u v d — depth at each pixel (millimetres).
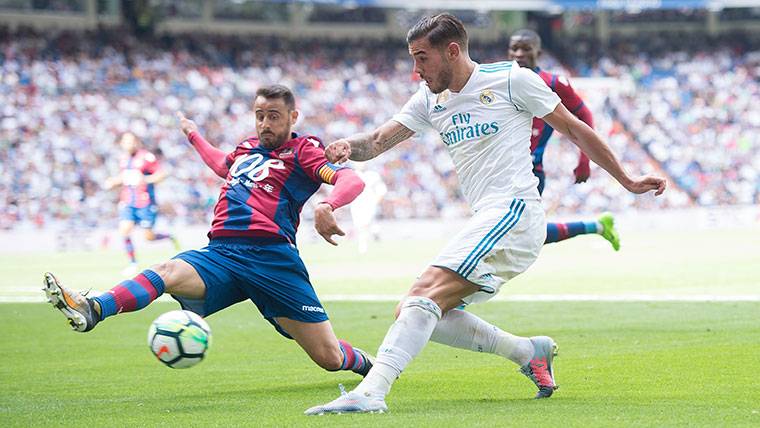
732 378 22812
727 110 146375
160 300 46500
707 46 162750
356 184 19766
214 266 21188
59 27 139375
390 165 120938
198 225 107125
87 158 111375
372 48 149750
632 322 35062
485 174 19328
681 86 152625
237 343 32531
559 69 156125
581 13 167000
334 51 146750
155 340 18516
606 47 162125
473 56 153500
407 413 18219
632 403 19453
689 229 112312
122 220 66062
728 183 134500
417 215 118938
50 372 26750
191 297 21078
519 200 19062
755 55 159625
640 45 163000
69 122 115188
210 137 122875
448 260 18734
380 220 112938
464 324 20062
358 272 62938
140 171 66000
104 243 97938
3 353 30688
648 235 99625
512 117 19281
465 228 19062
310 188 21906
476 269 18672
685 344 29125
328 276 60375
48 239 95562
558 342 30562
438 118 19891
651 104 144500
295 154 21719
